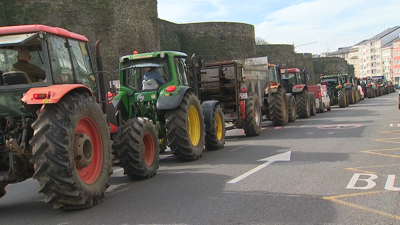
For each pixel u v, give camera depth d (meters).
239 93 13.89
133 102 9.64
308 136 12.93
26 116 5.75
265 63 17.02
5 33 5.64
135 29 37.94
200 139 9.88
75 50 6.54
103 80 7.12
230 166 8.43
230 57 55.75
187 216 5.06
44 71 5.79
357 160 8.23
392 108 24.62
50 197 5.31
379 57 154.00
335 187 6.11
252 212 5.07
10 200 6.96
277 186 6.35
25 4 31.83
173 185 6.96
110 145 6.34
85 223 5.08
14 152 5.57
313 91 24.58
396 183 6.21
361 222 4.54
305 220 4.67
